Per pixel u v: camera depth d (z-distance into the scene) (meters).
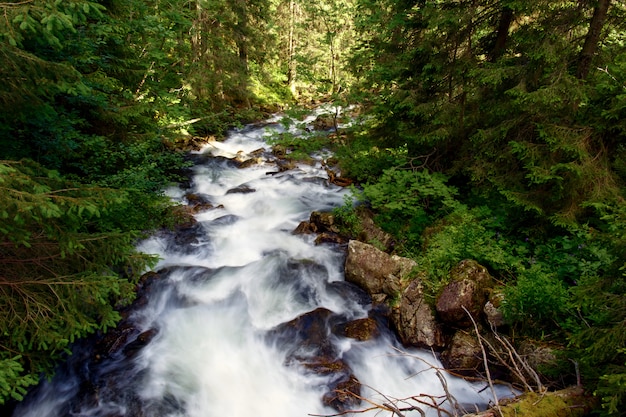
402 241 8.09
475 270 5.91
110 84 7.66
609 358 3.57
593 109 6.37
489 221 7.13
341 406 5.17
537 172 6.21
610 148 6.32
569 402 3.62
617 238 3.30
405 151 10.34
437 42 8.68
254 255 8.45
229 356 6.00
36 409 5.00
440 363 5.58
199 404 5.20
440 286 6.05
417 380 5.52
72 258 4.54
